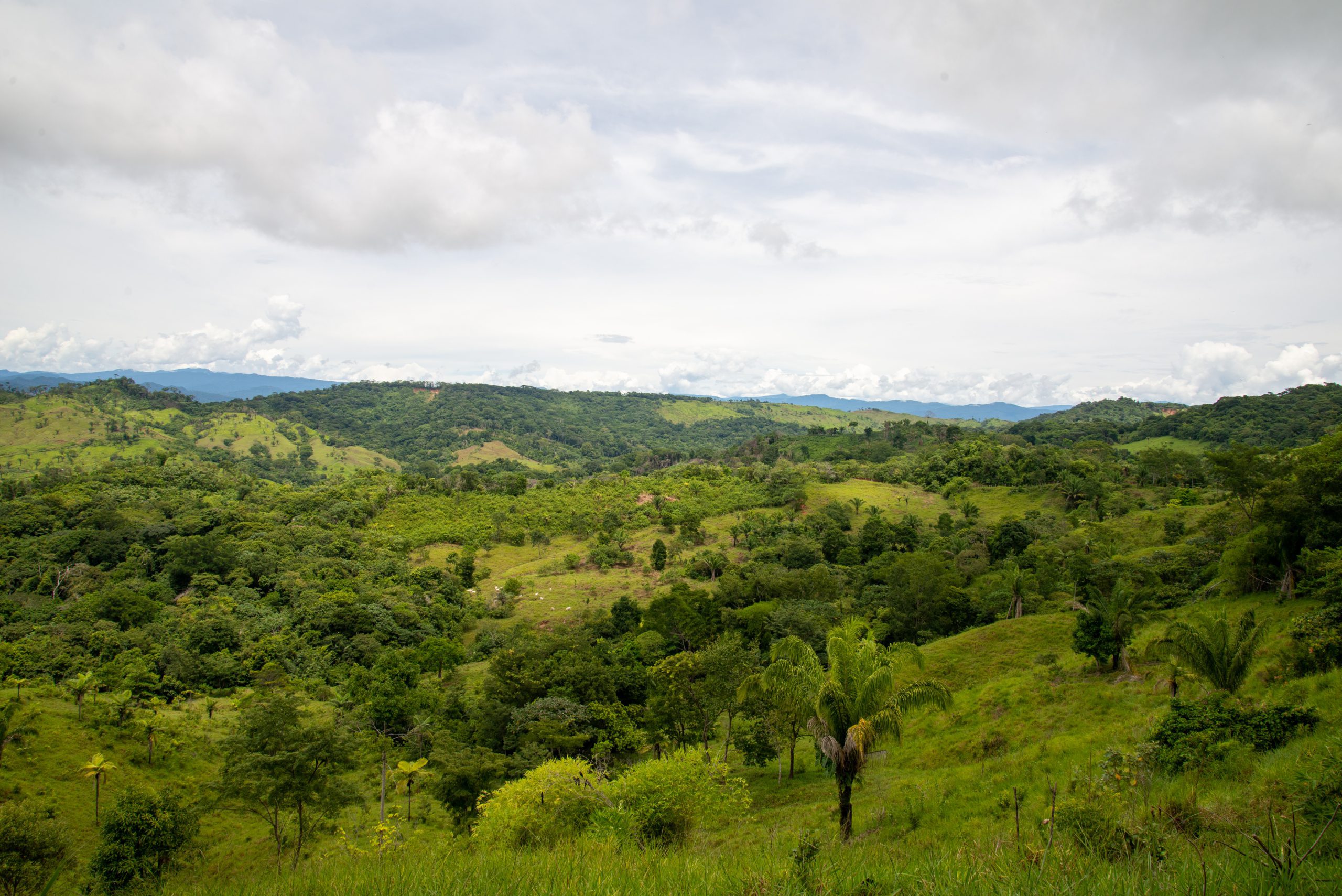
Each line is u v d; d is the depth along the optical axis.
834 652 20.20
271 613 69.88
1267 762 13.62
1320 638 22.39
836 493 119.62
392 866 7.30
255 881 7.73
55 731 38.69
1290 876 4.61
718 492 120.50
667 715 39.38
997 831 14.02
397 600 74.69
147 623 64.94
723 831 24.08
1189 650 23.92
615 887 6.05
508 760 36.62
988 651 45.97
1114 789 13.80
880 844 13.20
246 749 30.59
